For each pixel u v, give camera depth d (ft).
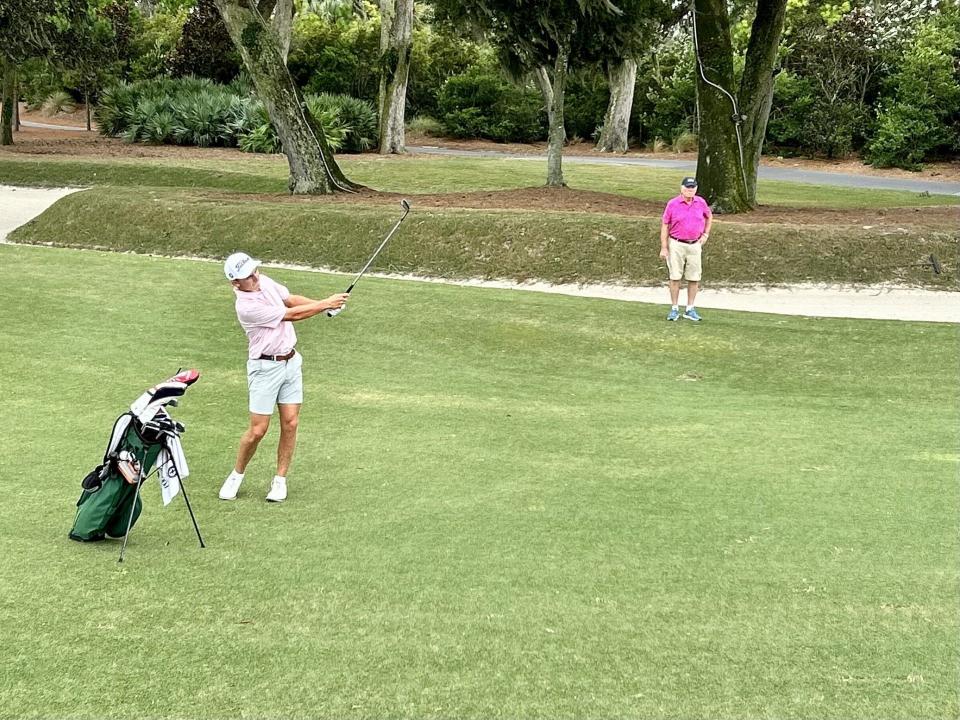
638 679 13.50
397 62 122.72
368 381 33.96
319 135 75.61
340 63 148.97
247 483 22.61
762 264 54.49
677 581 16.92
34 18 105.19
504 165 104.78
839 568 17.60
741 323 44.57
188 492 21.77
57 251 56.08
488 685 13.28
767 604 15.99
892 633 14.98
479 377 35.27
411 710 12.64
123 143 122.11
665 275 54.54
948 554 18.35
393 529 19.42
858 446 26.63
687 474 23.62
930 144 116.16
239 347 37.55
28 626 14.75
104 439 25.21
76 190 79.97
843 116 123.75
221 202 67.82
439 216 61.05
